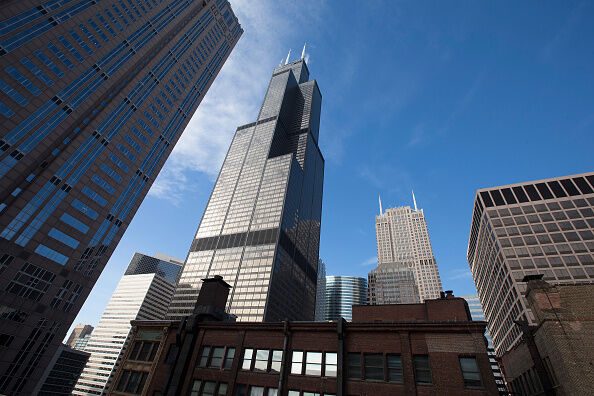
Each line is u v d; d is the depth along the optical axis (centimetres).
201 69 11575
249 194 16775
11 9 5903
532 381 2303
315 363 2291
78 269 6900
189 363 2653
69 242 6756
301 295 15512
